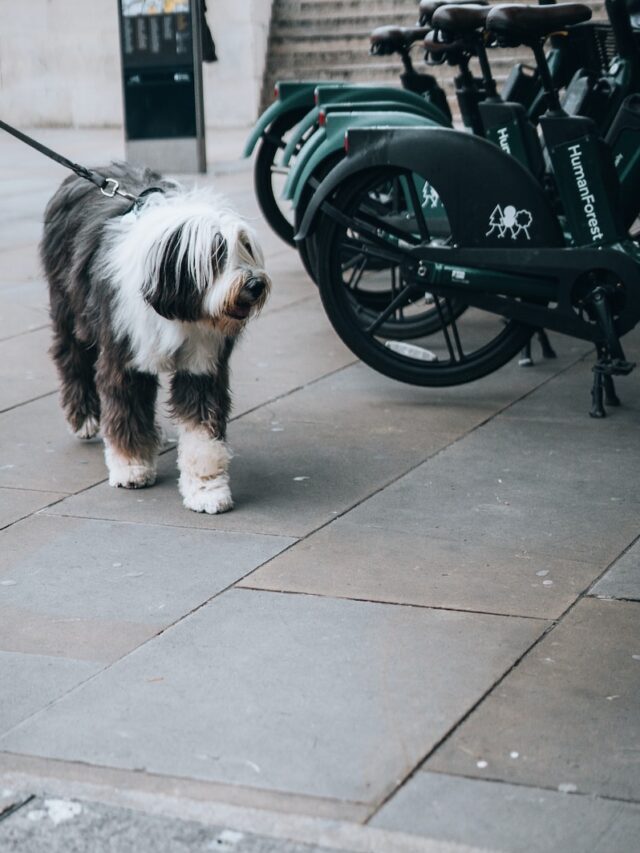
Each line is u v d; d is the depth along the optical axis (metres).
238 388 6.25
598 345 5.74
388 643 3.66
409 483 4.98
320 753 3.11
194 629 3.77
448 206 5.74
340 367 6.61
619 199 5.70
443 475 5.06
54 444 5.50
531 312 5.74
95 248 4.70
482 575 4.13
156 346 4.48
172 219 4.21
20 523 4.62
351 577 4.12
